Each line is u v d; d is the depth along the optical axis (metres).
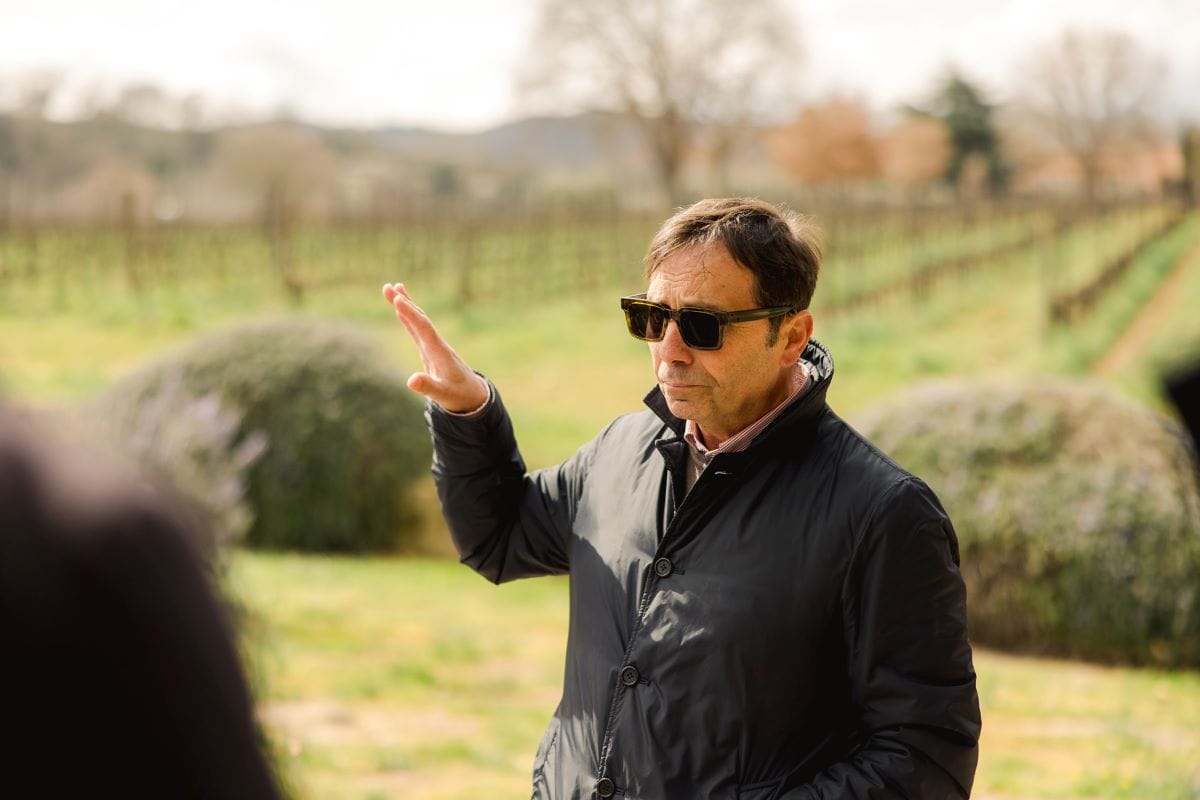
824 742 1.89
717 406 1.96
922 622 1.83
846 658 1.89
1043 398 8.87
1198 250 42.88
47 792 0.68
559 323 27.14
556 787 2.01
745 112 70.62
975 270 34.09
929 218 42.00
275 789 0.75
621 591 2.01
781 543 1.88
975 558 8.38
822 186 78.75
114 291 28.88
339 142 132.38
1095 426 8.63
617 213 39.97
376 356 11.67
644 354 23.75
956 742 1.83
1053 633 8.20
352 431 10.98
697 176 83.56
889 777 1.78
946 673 1.84
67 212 42.47
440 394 2.12
